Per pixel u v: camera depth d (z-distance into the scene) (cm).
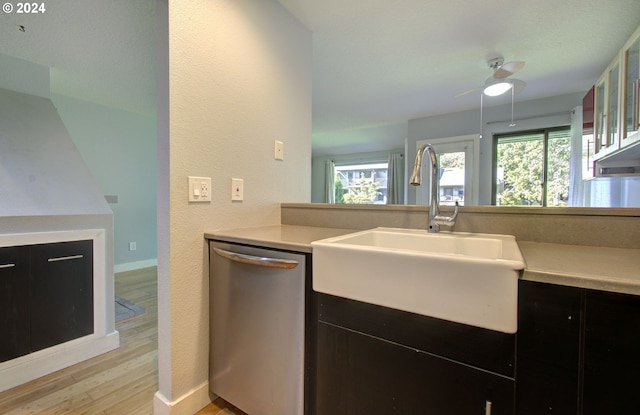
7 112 209
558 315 68
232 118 148
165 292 126
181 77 124
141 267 419
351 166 766
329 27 203
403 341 88
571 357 67
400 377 89
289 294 111
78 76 273
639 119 190
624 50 210
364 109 411
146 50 223
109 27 192
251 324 122
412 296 83
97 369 170
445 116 434
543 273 69
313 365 108
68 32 198
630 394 62
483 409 76
